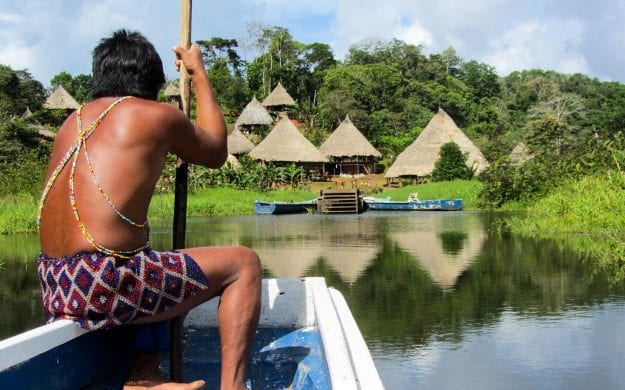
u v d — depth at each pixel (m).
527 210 23.08
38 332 1.73
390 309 6.73
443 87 84.25
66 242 1.96
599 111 71.75
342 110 66.62
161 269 2.00
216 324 3.13
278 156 43.81
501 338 5.57
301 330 3.02
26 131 32.94
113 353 2.12
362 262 10.24
